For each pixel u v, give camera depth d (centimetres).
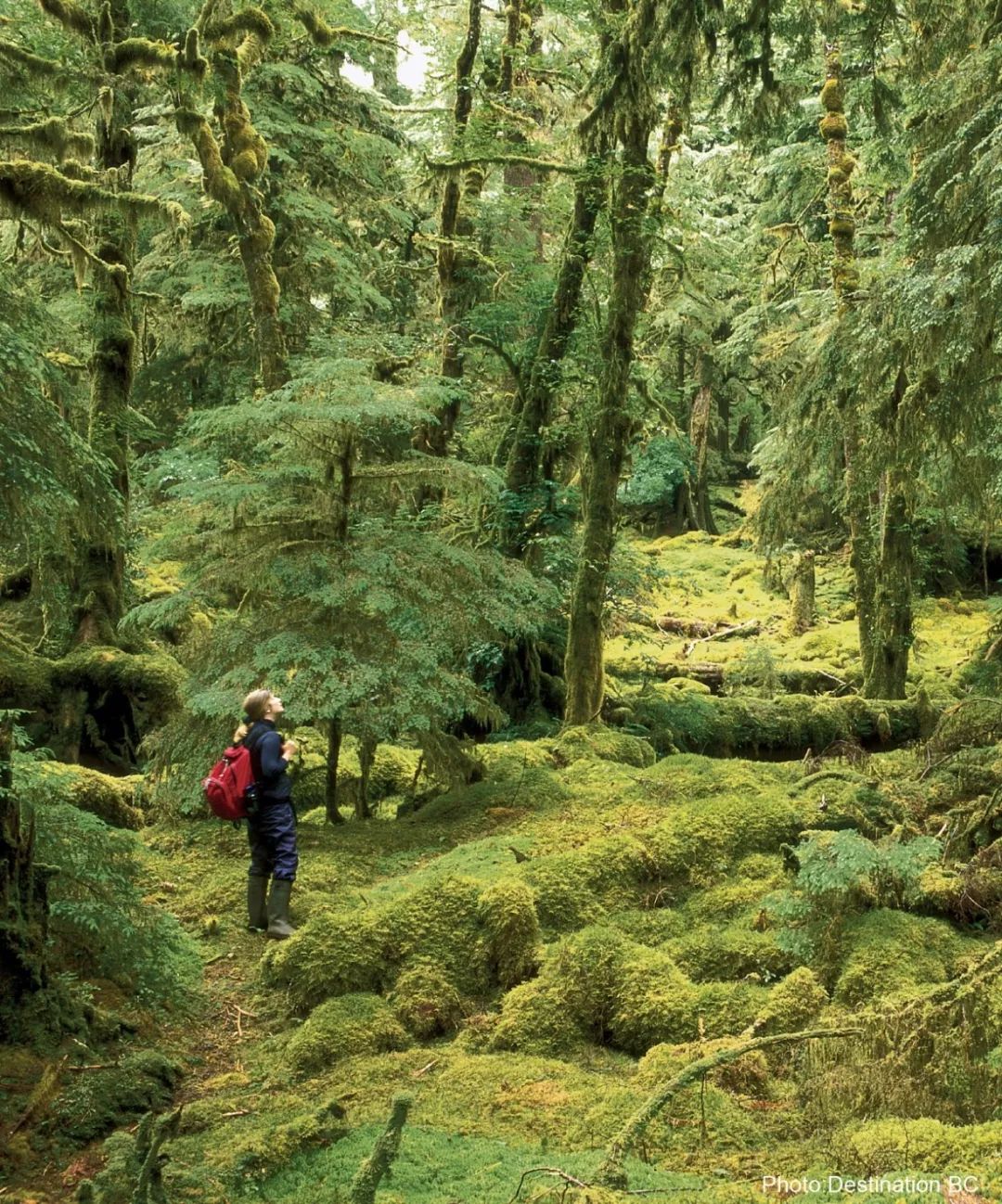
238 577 828
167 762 829
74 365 1316
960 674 1578
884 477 1462
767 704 1408
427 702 805
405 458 1047
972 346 809
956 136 815
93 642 1200
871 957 529
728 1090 444
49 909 534
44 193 959
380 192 2048
